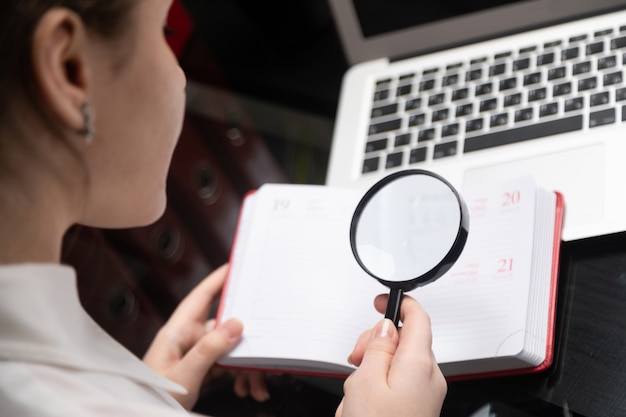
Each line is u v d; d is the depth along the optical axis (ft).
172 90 2.05
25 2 1.72
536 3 3.34
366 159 3.35
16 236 1.86
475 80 3.32
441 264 2.29
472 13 3.47
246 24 4.15
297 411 2.97
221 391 3.10
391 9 3.60
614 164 2.82
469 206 2.76
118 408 1.68
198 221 4.23
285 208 3.03
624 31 3.10
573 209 2.81
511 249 2.61
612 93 2.96
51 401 1.63
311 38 4.11
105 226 2.16
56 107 1.74
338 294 2.78
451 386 2.77
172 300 4.13
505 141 3.09
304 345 2.72
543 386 2.64
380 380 2.12
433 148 3.23
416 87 3.45
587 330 2.70
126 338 4.08
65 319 1.86
